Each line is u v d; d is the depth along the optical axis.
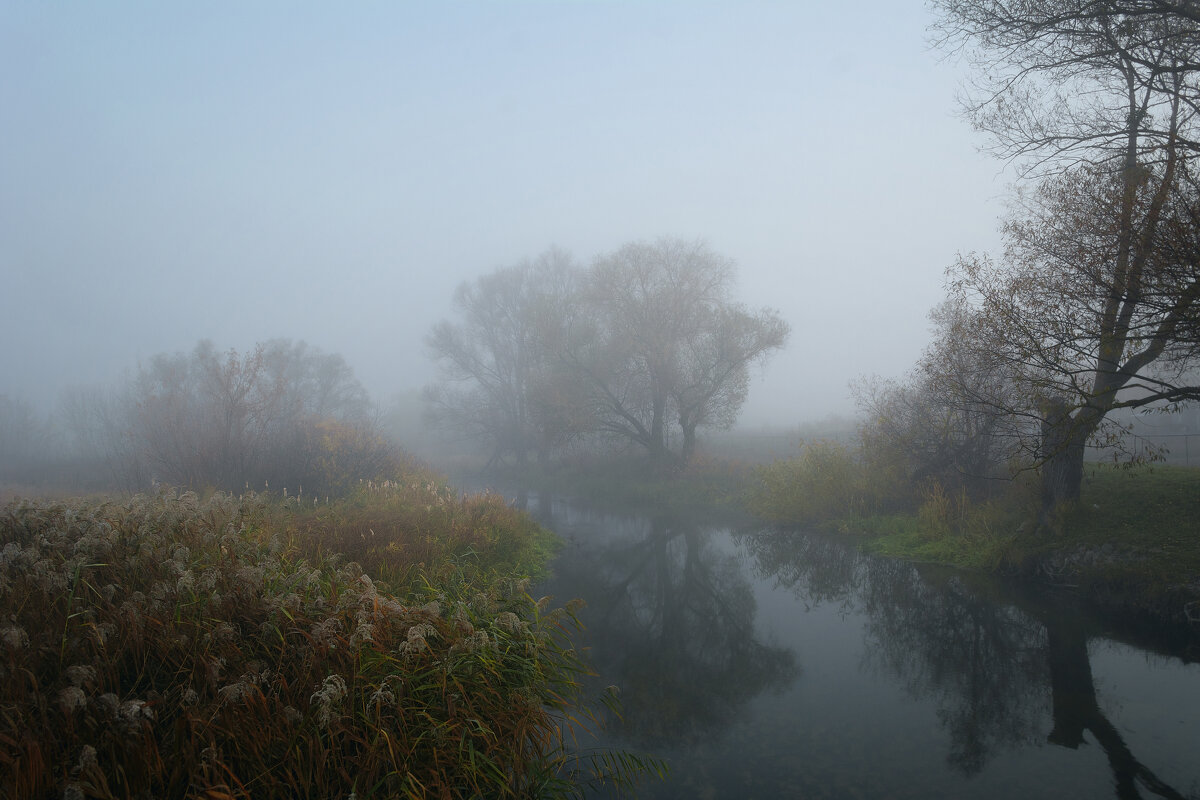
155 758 3.21
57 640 3.93
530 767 4.53
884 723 6.08
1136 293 7.77
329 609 4.75
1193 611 7.63
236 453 16.22
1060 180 9.65
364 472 17.53
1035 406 9.47
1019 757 5.34
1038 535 10.64
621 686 7.10
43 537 5.79
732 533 16.45
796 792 4.88
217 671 3.72
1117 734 5.61
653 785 5.00
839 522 15.41
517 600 6.18
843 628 9.01
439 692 4.33
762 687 7.03
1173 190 7.44
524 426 34.56
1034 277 9.11
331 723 3.68
